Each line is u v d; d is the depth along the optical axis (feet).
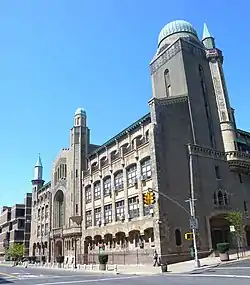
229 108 170.40
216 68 176.45
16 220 370.73
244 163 161.68
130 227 153.17
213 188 149.07
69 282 77.15
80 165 215.31
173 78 169.99
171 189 137.49
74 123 228.22
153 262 132.05
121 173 170.09
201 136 156.04
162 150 142.10
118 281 75.72
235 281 62.64
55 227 240.73
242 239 142.51
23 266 223.92
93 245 189.88
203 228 138.62
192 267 105.40
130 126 171.94
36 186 314.35
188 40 176.14
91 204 196.24
